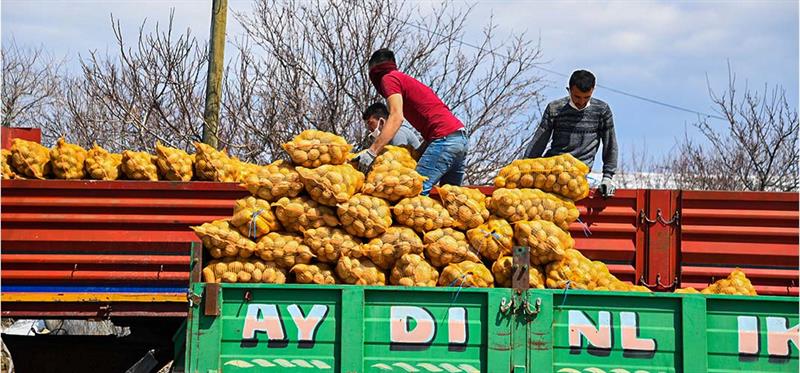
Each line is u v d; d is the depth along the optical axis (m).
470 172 14.29
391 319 5.17
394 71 6.59
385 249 5.50
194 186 6.72
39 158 7.00
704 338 5.09
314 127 13.92
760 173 16.94
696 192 6.45
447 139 6.41
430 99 6.50
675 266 6.46
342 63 14.00
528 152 7.14
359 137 13.41
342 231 5.59
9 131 7.37
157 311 6.76
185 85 13.59
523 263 5.19
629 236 6.49
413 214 5.61
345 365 5.11
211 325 5.18
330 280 5.52
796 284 6.44
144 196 6.74
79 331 11.97
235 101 13.85
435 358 5.15
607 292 5.14
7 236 6.69
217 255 5.54
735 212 6.43
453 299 5.19
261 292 5.21
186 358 5.16
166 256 6.72
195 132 13.14
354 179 5.71
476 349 5.15
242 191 6.71
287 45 14.08
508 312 5.15
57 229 6.73
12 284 6.74
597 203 6.50
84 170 7.01
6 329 11.04
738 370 5.13
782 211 6.44
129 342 7.66
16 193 6.73
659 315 5.15
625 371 5.12
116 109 14.23
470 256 5.54
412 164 6.20
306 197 5.64
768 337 5.13
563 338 5.15
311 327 5.18
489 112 14.61
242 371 5.17
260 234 5.55
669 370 5.12
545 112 7.07
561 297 5.18
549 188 5.94
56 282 6.75
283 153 13.53
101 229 6.73
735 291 5.79
